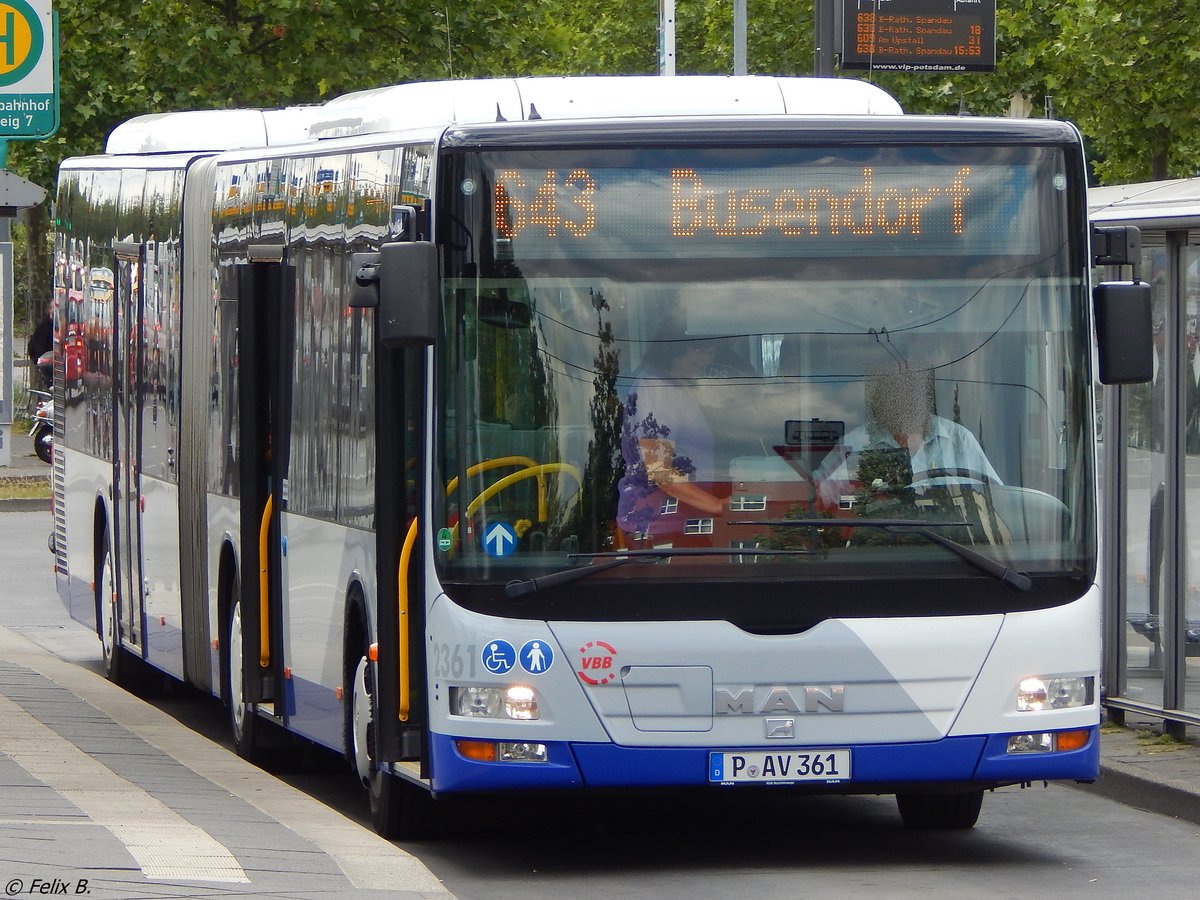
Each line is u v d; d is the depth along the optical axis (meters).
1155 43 58.88
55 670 35.94
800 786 20.20
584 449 20.30
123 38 79.31
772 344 20.53
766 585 20.20
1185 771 26.19
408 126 23.81
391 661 21.39
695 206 20.56
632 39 127.62
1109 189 30.22
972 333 20.77
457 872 21.11
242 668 27.45
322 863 18.83
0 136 30.09
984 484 20.64
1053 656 20.64
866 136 20.80
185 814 21.14
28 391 101.69
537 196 20.44
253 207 27.64
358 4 80.81
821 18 47.19
